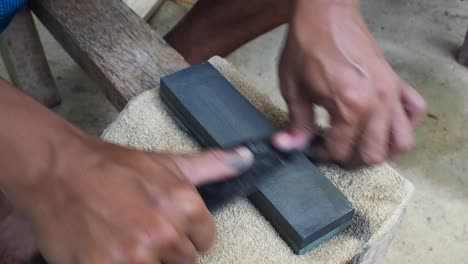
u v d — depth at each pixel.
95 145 0.64
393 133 0.69
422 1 1.53
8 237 0.67
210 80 0.77
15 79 1.17
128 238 0.59
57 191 0.61
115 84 0.82
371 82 0.69
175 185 0.61
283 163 0.71
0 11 0.89
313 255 0.69
